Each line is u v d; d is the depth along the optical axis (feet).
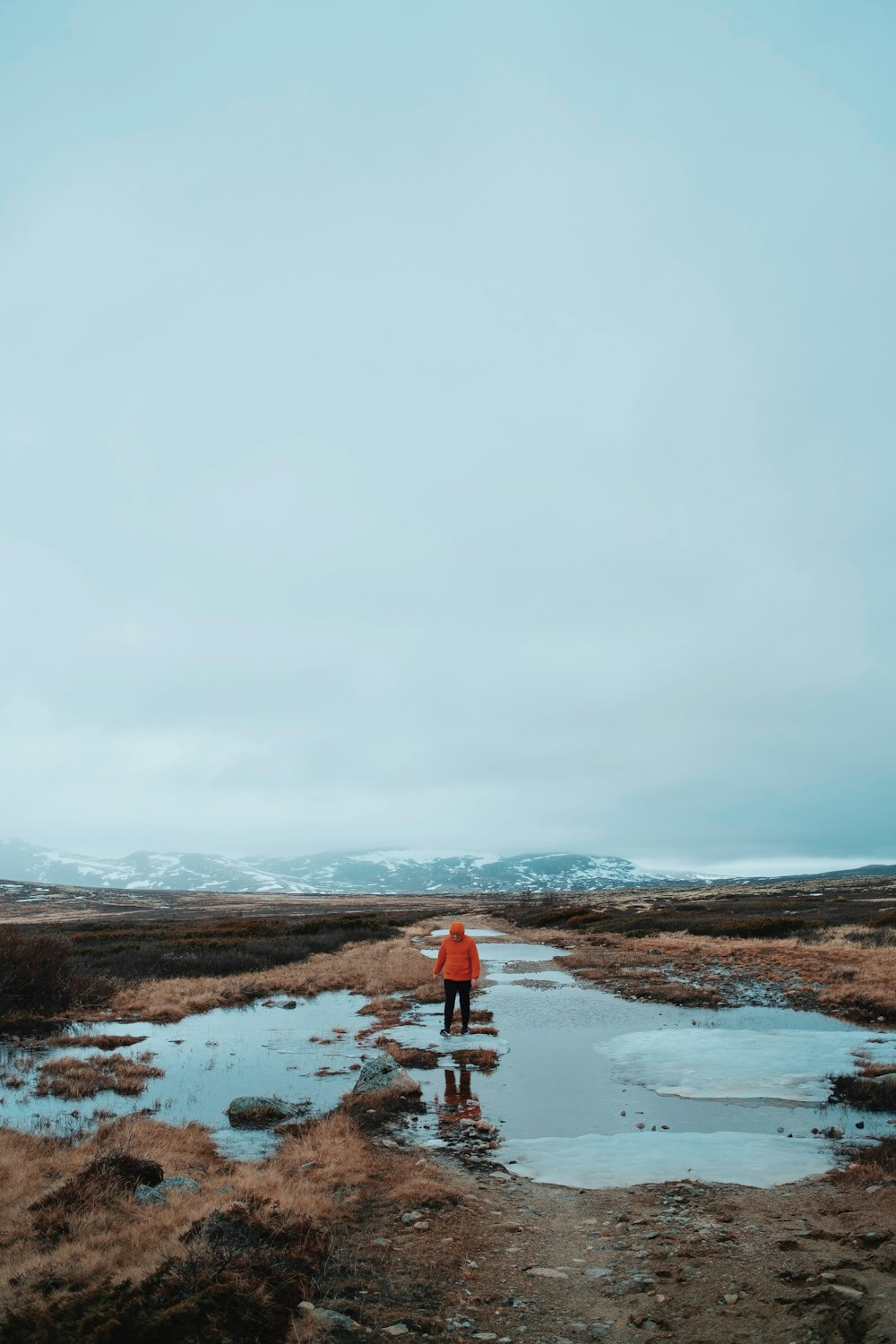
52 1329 15.60
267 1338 15.90
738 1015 55.57
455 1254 20.26
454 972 50.55
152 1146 28.27
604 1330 16.51
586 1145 29.14
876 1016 52.95
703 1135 29.96
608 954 97.55
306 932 135.54
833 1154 27.43
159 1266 18.03
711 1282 18.13
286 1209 21.88
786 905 171.94
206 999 63.77
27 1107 34.17
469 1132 30.83
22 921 213.66
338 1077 40.24
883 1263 17.99
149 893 474.08
